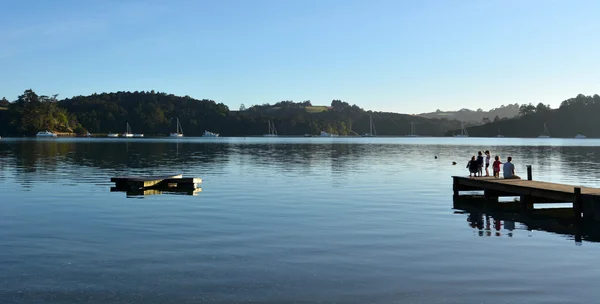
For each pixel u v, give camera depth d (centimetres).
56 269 1280
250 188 3009
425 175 3947
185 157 6500
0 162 5156
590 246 1560
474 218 2048
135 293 1112
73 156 6431
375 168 4672
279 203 2392
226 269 1285
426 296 1102
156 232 1709
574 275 1251
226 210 2175
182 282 1184
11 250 1463
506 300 1078
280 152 8138
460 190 2811
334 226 1831
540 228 1858
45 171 4103
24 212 2105
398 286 1164
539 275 1249
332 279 1211
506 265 1336
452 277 1230
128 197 2586
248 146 11300
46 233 1689
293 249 1486
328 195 2695
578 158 6531
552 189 2212
